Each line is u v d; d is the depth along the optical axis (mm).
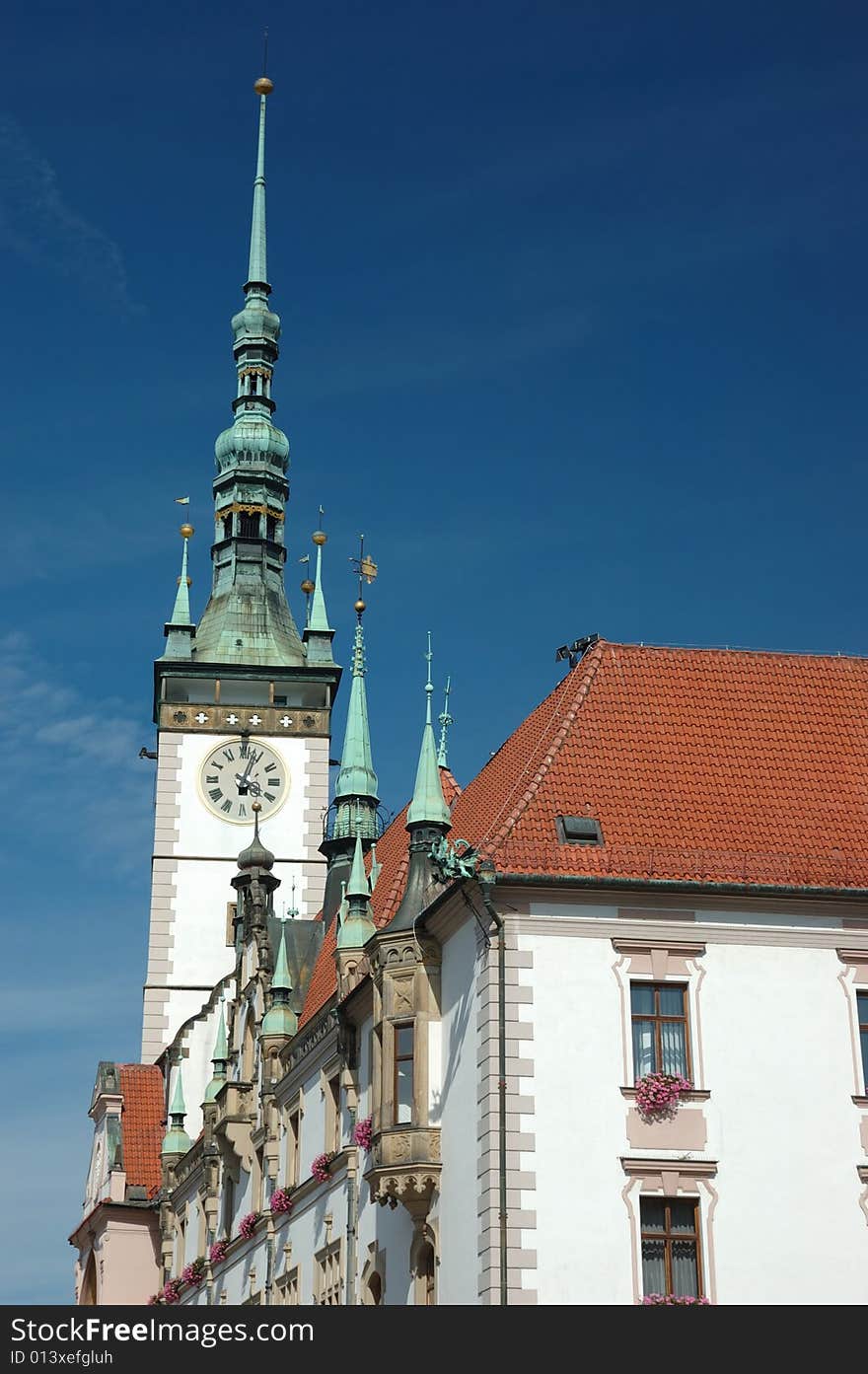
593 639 48469
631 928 41750
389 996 45500
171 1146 77375
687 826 43469
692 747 45594
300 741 85125
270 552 89688
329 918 68500
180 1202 76062
